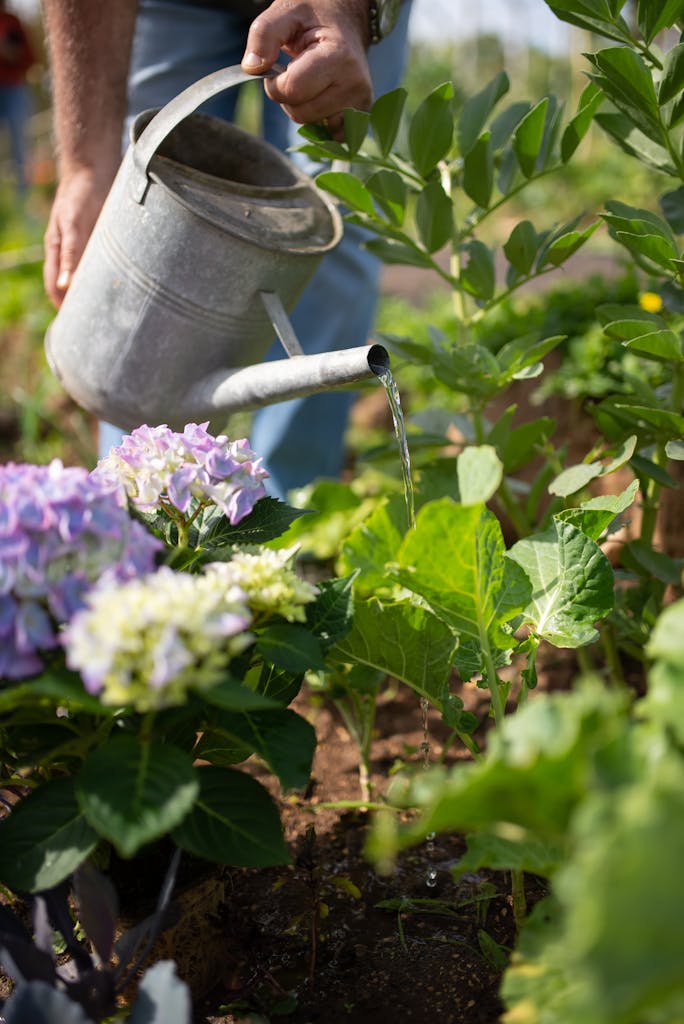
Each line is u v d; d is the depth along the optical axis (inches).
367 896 64.4
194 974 53.7
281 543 89.5
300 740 46.8
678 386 72.2
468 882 65.3
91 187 84.4
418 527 47.9
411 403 159.6
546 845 41.8
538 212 331.0
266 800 45.4
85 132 84.4
